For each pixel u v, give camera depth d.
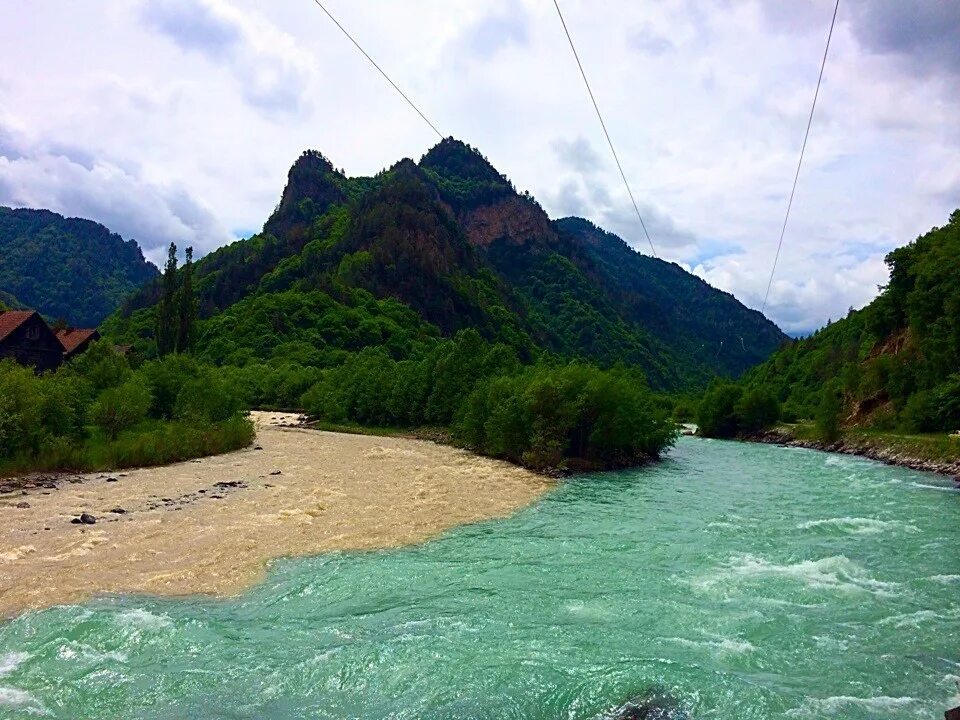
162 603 14.91
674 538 22.44
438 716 10.29
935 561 19.56
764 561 19.38
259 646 12.63
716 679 11.52
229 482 30.72
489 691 11.03
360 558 19.11
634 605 15.37
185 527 21.78
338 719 10.17
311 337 142.38
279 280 187.38
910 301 71.19
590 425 43.94
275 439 55.03
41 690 10.76
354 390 74.44
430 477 34.91
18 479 28.98
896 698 11.09
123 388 41.84
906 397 66.31
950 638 13.62
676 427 51.62
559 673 11.65
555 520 25.48
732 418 85.75
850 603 15.70
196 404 49.50
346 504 26.77
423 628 13.70
